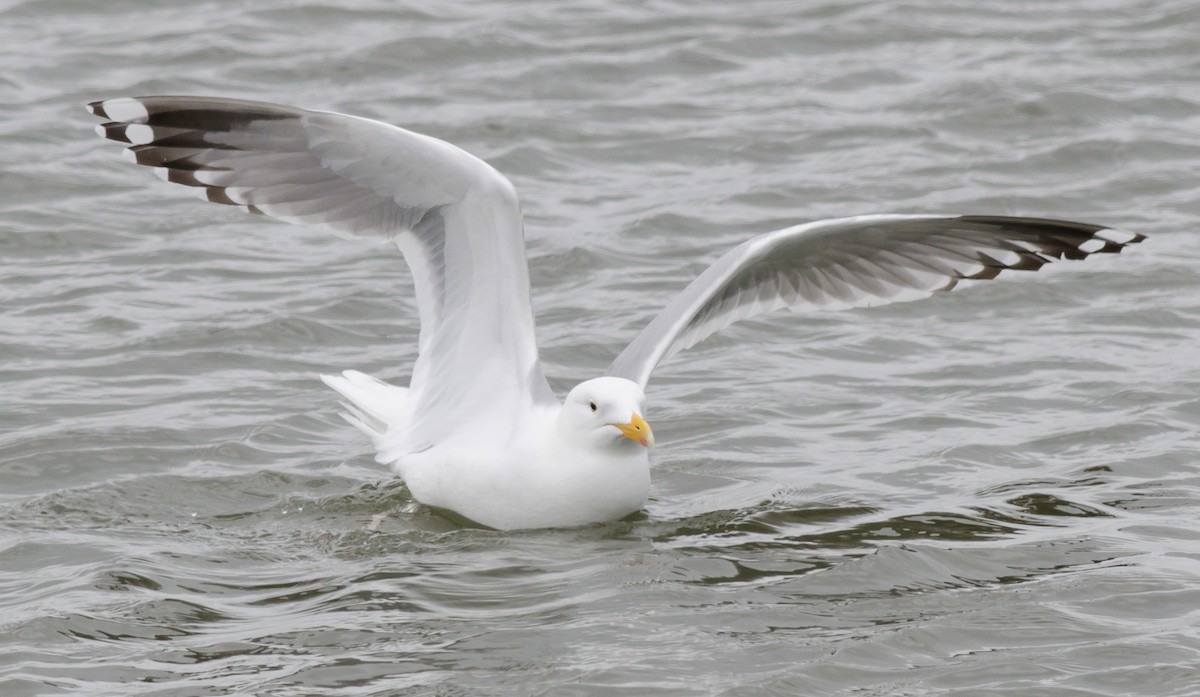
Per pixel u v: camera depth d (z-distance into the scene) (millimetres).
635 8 26938
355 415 13609
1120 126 22328
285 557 11719
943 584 11109
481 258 12180
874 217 12305
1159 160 21297
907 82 24000
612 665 9836
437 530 12258
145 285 17797
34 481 13078
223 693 9594
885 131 22375
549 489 12047
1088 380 15141
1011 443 13828
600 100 23422
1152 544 11688
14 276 18031
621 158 21703
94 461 13414
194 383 15258
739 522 12320
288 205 12227
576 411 11969
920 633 10289
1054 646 10094
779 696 9516
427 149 11562
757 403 14852
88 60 24297
